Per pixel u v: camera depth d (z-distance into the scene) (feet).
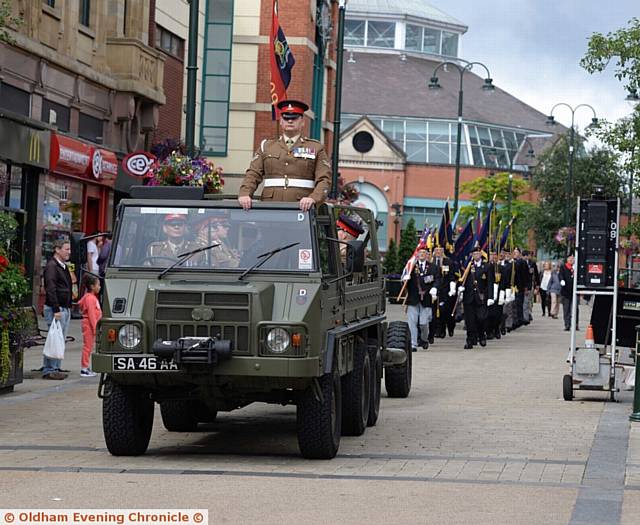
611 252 59.72
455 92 404.16
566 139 286.87
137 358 39.34
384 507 32.53
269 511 31.71
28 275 101.09
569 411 55.62
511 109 404.98
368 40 421.59
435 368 77.05
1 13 71.41
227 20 159.53
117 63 116.47
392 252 230.68
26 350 78.89
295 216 41.68
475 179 339.16
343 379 47.16
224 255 41.24
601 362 59.67
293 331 39.11
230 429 49.44
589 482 37.17
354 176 370.53
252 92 159.63
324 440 40.55
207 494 33.96
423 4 436.76
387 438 46.70
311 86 164.04
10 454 41.16
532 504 33.30
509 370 76.43
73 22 106.73
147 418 42.22
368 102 383.86
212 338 39.11
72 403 55.01
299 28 158.40
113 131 116.98
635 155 87.81
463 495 34.47
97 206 116.57
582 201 60.03
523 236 296.30
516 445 44.93
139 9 118.62
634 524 30.81
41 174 101.55
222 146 160.04
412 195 370.53
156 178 81.41
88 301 65.87
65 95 105.70
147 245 41.68
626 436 47.78
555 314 156.04
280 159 44.06
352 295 46.73
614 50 86.22
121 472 37.76
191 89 81.10
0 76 92.22
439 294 100.22
